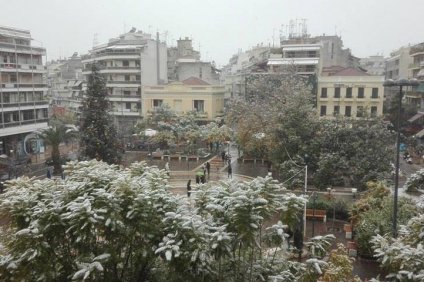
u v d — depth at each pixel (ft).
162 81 216.54
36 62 153.69
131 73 203.00
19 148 146.20
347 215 73.31
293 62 165.89
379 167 86.74
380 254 30.73
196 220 29.58
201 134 140.67
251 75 188.24
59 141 120.47
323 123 100.12
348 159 89.71
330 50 222.28
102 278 31.86
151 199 31.37
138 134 154.10
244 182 33.81
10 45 140.05
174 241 28.76
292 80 132.36
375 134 89.97
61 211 30.78
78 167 40.24
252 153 129.59
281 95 122.01
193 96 189.57
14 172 110.52
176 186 99.45
